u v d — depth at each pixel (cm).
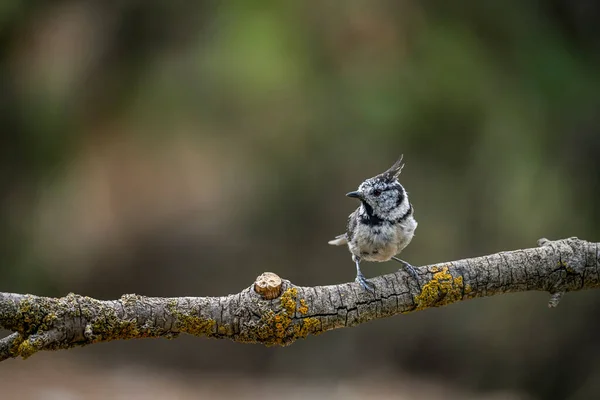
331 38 1220
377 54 1216
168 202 1731
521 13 1210
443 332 1404
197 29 1290
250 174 1510
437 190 1321
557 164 1216
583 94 1173
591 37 1242
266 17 1213
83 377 1294
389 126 1191
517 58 1193
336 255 1508
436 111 1188
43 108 1270
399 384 1345
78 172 1407
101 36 1325
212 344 1448
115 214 1670
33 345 467
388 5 1212
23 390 1175
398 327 1432
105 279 1600
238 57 1208
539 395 1320
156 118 1308
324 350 1437
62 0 1302
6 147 1275
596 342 1303
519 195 1233
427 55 1194
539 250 580
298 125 1279
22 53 1288
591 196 1212
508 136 1201
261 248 1584
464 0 1206
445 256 1336
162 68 1292
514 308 1351
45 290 1421
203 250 1647
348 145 1290
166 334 512
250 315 517
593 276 580
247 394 1263
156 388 1263
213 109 1288
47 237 1430
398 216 682
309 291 534
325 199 1486
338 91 1216
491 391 1340
